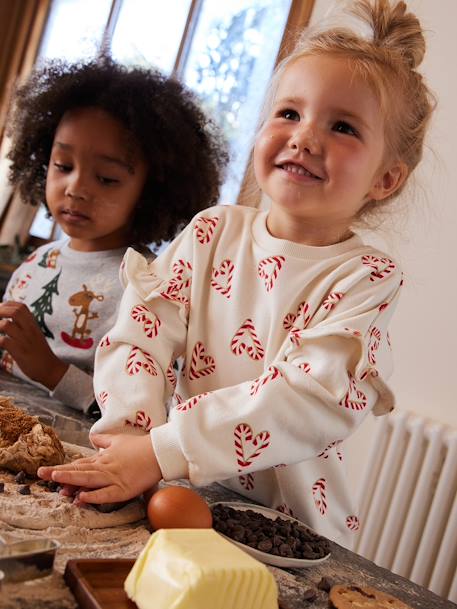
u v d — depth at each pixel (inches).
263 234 37.6
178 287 37.2
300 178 33.4
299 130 33.5
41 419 37.4
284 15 87.3
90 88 55.6
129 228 57.6
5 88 128.3
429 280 70.4
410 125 36.9
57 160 53.6
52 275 57.1
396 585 28.7
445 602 28.5
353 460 72.9
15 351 48.4
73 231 53.8
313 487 36.5
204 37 98.7
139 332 35.2
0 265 89.7
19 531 23.7
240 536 26.5
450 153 69.8
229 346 36.4
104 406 33.2
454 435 63.7
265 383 30.4
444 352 69.1
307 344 32.0
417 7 73.2
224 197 88.8
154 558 20.7
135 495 27.9
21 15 129.3
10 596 19.5
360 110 33.6
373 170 35.1
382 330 34.0
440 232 69.9
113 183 53.3
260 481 36.5
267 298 35.9
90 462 28.6
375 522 67.4
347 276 34.9
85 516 25.7
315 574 27.0
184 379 38.0
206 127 65.7
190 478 28.9
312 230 36.5
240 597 20.1
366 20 38.5
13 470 29.0
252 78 90.3
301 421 30.2
